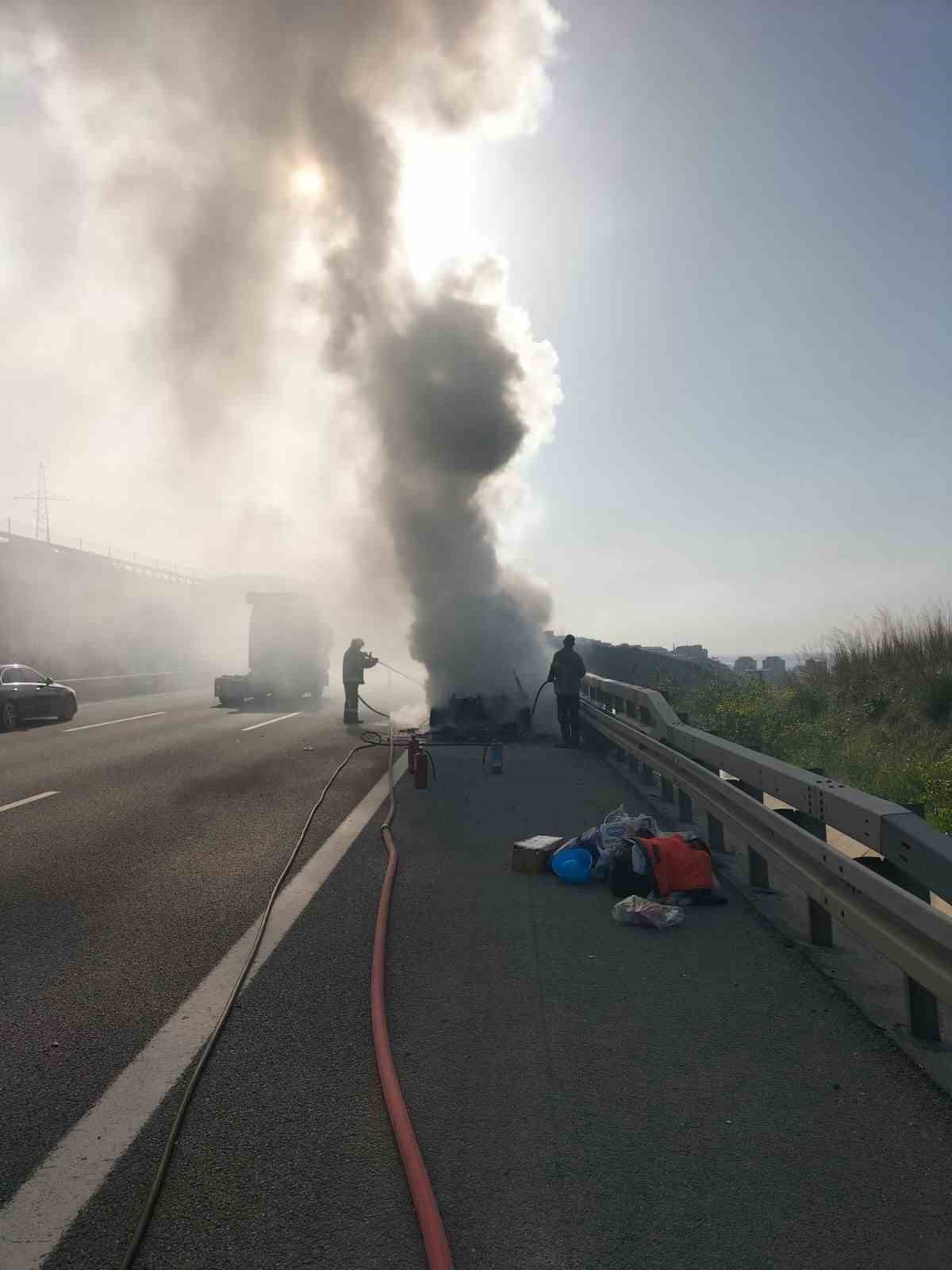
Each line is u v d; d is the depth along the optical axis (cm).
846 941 507
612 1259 240
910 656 1403
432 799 959
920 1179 275
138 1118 315
